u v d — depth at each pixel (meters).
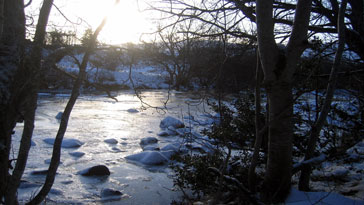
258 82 4.50
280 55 4.19
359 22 6.28
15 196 2.54
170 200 5.68
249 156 6.08
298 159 6.66
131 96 25.31
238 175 5.25
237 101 6.64
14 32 2.50
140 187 6.39
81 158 8.34
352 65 7.05
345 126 7.35
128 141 10.53
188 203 5.09
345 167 6.29
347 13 6.59
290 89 4.31
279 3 6.37
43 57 2.67
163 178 6.99
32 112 2.39
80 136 10.90
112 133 11.66
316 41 5.38
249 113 6.50
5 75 2.43
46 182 2.42
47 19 2.49
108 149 9.39
